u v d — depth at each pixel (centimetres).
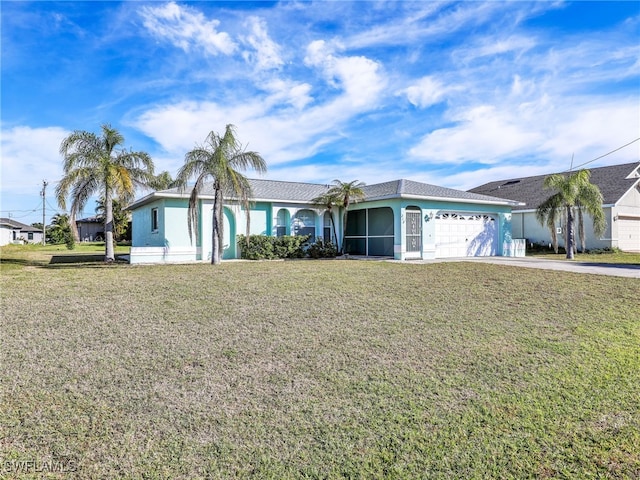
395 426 364
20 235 5444
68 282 997
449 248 1903
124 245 3869
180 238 1664
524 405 406
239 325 647
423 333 627
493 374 482
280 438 343
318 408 395
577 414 390
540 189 2767
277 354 532
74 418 365
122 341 564
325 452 325
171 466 303
